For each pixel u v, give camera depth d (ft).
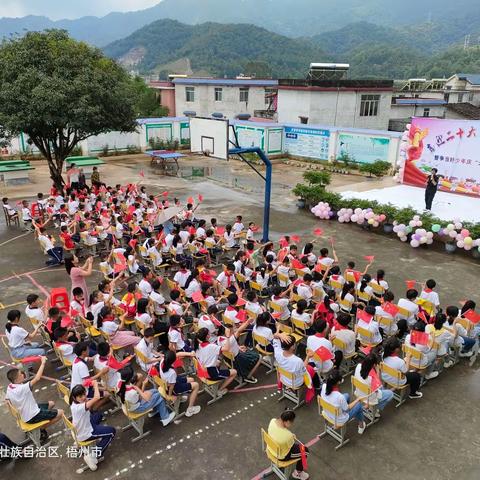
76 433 19.06
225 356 24.58
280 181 75.72
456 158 59.31
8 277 38.75
